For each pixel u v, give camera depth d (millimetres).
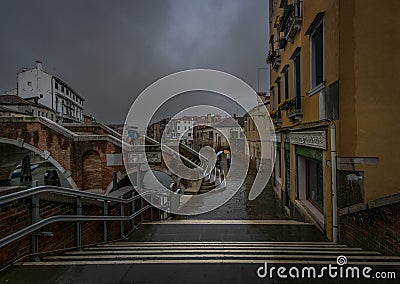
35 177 23406
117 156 14781
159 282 3062
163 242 5852
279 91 13633
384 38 5582
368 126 5637
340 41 5711
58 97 56031
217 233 6812
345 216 5656
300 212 8797
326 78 6414
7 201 3002
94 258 3902
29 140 15211
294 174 9711
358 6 5629
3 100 44719
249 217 10125
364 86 5641
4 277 3107
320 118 6887
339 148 5812
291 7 8898
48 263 3482
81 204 4789
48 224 3873
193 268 3447
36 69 52625
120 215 6730
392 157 5590
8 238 3031
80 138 14789
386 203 4234
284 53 11859
